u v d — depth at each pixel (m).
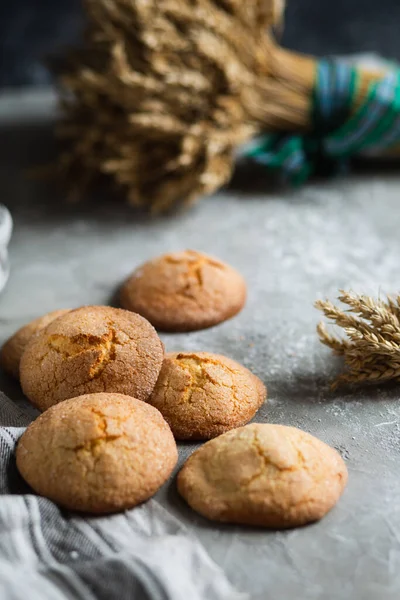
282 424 0.46
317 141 0.73
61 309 0.56
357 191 0.72
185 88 0.66
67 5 0.93
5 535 0.38
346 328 0.47
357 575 0.38
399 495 0.42
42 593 0.35
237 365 0.48
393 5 0.93
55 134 0.84
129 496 0.40
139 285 0.55
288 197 0.72
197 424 0.45
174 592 0.36
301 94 0.71
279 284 0.59
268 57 0.70
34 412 0.47
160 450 0.41
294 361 0.51
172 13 0.65
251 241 0.65
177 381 0.45
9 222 0.55
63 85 0.70
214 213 0.69
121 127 0.67
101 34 0.66
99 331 0.46
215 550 0.39
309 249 0.63
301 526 0.40
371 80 0.70
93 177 0.72
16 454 0.42
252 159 0.73
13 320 0.55
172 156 0.68
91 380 0.44
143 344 0.45
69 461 0.40
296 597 0.37
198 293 0.54
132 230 0.67
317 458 0.41
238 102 0.69
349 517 0.40
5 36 0.94
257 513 0.39
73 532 0.39
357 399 0.48
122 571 0.36
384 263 0.61
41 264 0.62
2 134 0.85
